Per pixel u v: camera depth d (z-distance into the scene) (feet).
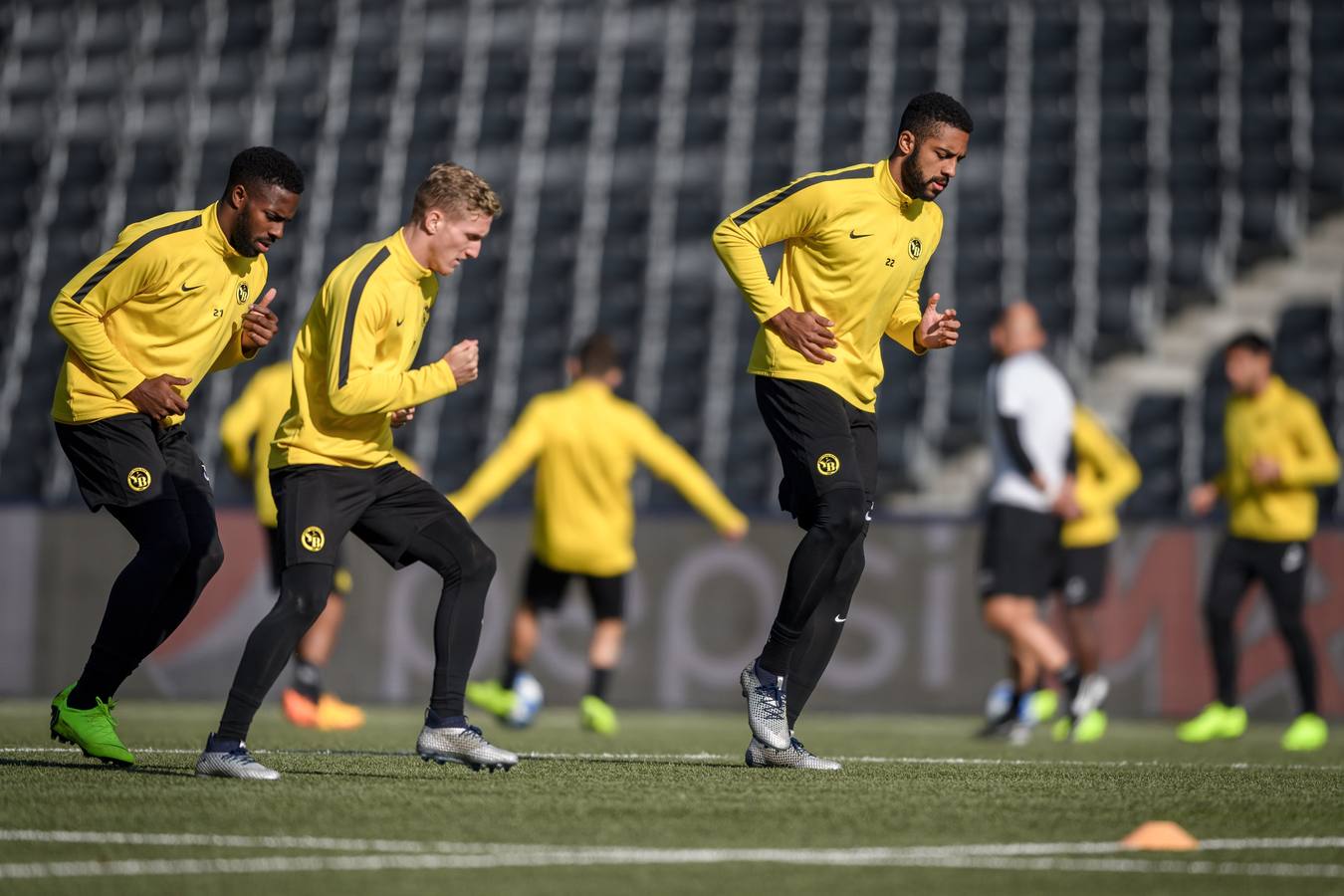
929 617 127.34
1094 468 106.52
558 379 174.70
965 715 126.41
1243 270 179.32
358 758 63.05
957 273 178.70
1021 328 100.83
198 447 168.86
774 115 195.52
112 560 131.85
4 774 51.96
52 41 209.36
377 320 50.11
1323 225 181.47
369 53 205.26
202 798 45.19
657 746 80.79
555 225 188.44
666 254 185.06
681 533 129.59
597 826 40.93
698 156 193.16
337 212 191.42
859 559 59.93
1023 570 97.91
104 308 52.95
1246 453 102.94
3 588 132.36
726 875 34.09
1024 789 52.42
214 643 130.41
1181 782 57.82
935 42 199.52
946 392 170.19
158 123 202.08
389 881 32.86
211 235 53.93
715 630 128.57
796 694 60.08
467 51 204.74
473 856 36.01
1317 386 168.96
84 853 35.99
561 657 129.49
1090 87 193.77
